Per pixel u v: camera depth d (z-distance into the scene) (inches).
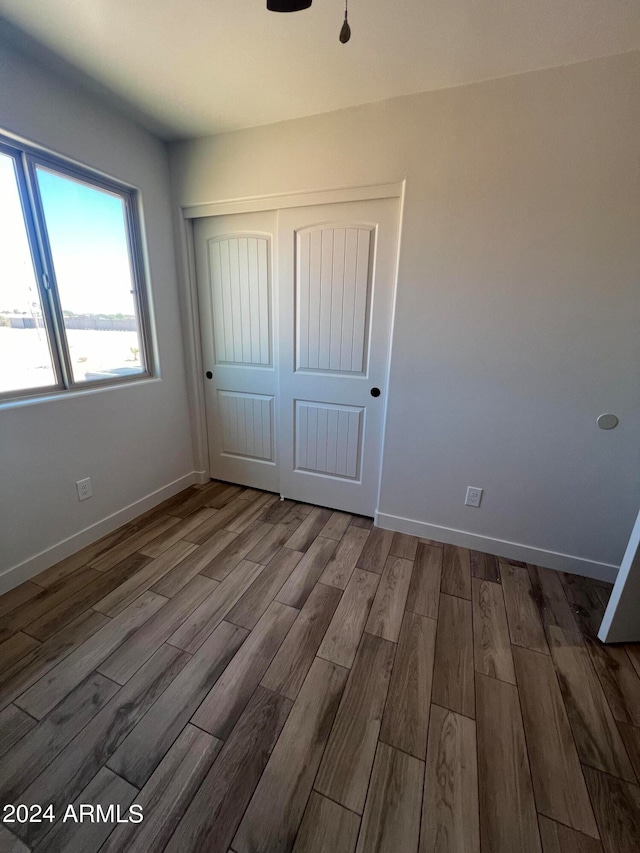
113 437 82.8
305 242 80.4
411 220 68.7
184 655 53.6
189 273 94.4
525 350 67.4
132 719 44.6
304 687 49.1
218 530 86.5
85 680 49.3
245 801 37.1
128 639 56.0
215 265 93.0
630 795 38.5
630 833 35.5
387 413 80.8
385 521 88.2
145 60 57.6
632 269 58.4
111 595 65.0
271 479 105.1
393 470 84.0
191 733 43.2
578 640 57.9
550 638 58.2
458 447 77.1
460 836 35.0
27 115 58.7
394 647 55.7
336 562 75.6
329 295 81.6
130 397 85.8
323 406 90.0
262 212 84.1
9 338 63.3
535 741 43.4
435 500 82.1
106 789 37.9
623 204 56.8
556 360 66.0
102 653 53.5
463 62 55.7
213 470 112.5
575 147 57.2
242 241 88.3
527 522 75.7
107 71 60.6
